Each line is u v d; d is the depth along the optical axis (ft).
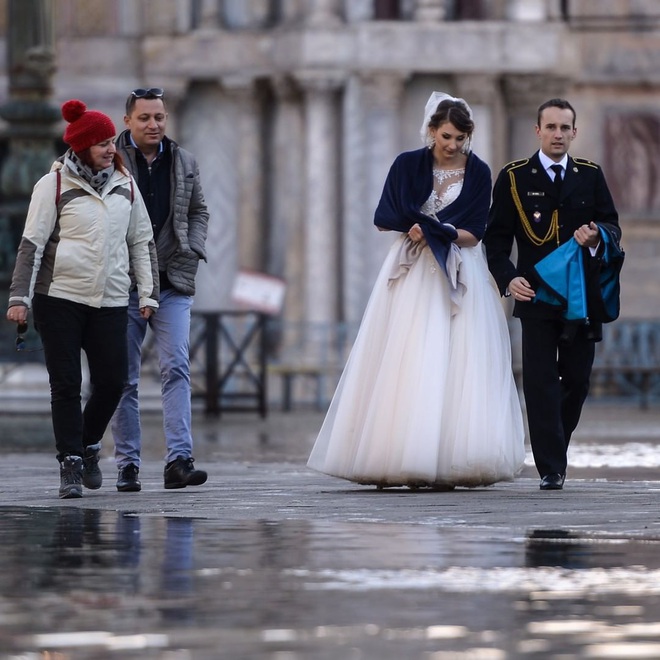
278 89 273.13
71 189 85.35
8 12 185.16
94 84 279.49
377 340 88.48
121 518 72.79
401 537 63.87
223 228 279.90
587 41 284.20
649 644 40.11
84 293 85.30
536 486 93.09
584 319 89.10
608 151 284.61
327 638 40.78
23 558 57.47
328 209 271.08
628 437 164.96
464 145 90.07
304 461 123.24
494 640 40.52
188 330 92.22
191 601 47.09
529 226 90.84
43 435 155.74
